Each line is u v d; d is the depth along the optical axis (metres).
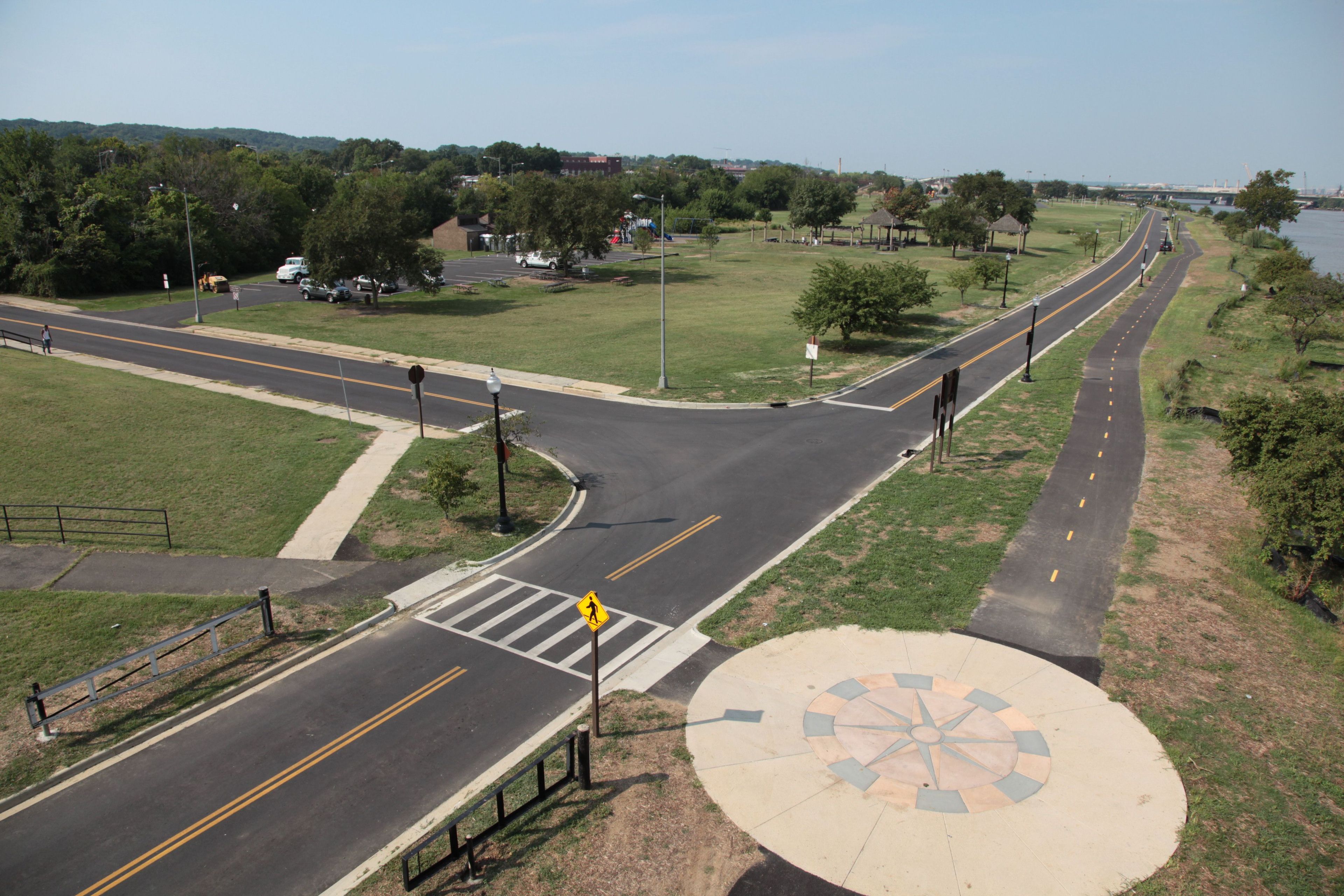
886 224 108.56
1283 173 133.50
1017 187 121.88
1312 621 16.77
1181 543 20.25
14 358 40.75
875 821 11.23
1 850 11.11
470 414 32.50
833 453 27.89
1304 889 10.02
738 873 10.39
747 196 177.00
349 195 90.12
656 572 19.45
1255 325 56.50
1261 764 12.30
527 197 73.62
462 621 17.30
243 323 51.38
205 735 13.55
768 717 13.63
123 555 20.11
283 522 22.19
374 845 11.09
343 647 16.31
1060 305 64.12
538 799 11.66
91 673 13.80
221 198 83.62
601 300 64.25
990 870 10.38
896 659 15.27
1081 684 14.37
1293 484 17.39
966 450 27.88
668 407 33.72
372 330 49.75
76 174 70.75
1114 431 30.02
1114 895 9.98
